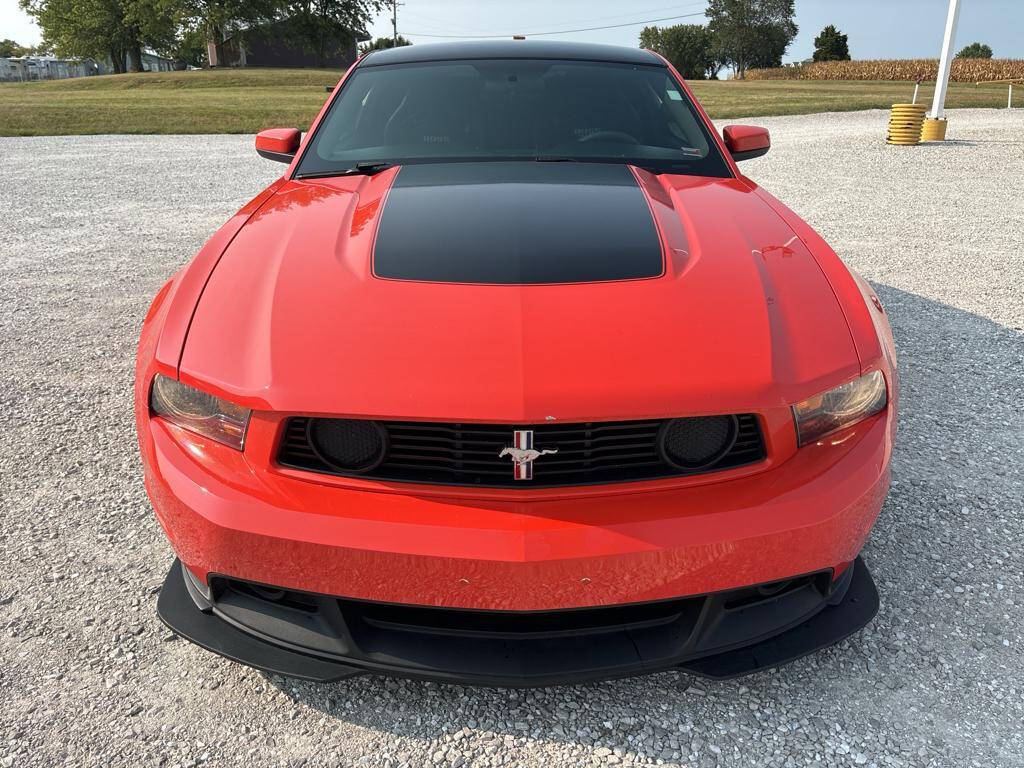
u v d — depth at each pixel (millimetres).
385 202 2168
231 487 1565
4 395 3408
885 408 1733
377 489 1537
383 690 1819
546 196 2182
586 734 1705
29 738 1681
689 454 1555
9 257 5863
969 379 3557
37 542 2359
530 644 1605
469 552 1456
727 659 1689
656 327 1622
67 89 36781
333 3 54250
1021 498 2576
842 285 1887
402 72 3016
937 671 1858
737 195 2326
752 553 1519
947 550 2303
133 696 1797
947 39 13180
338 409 1505
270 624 1655
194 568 1654
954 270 5438
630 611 1608
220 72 44000
